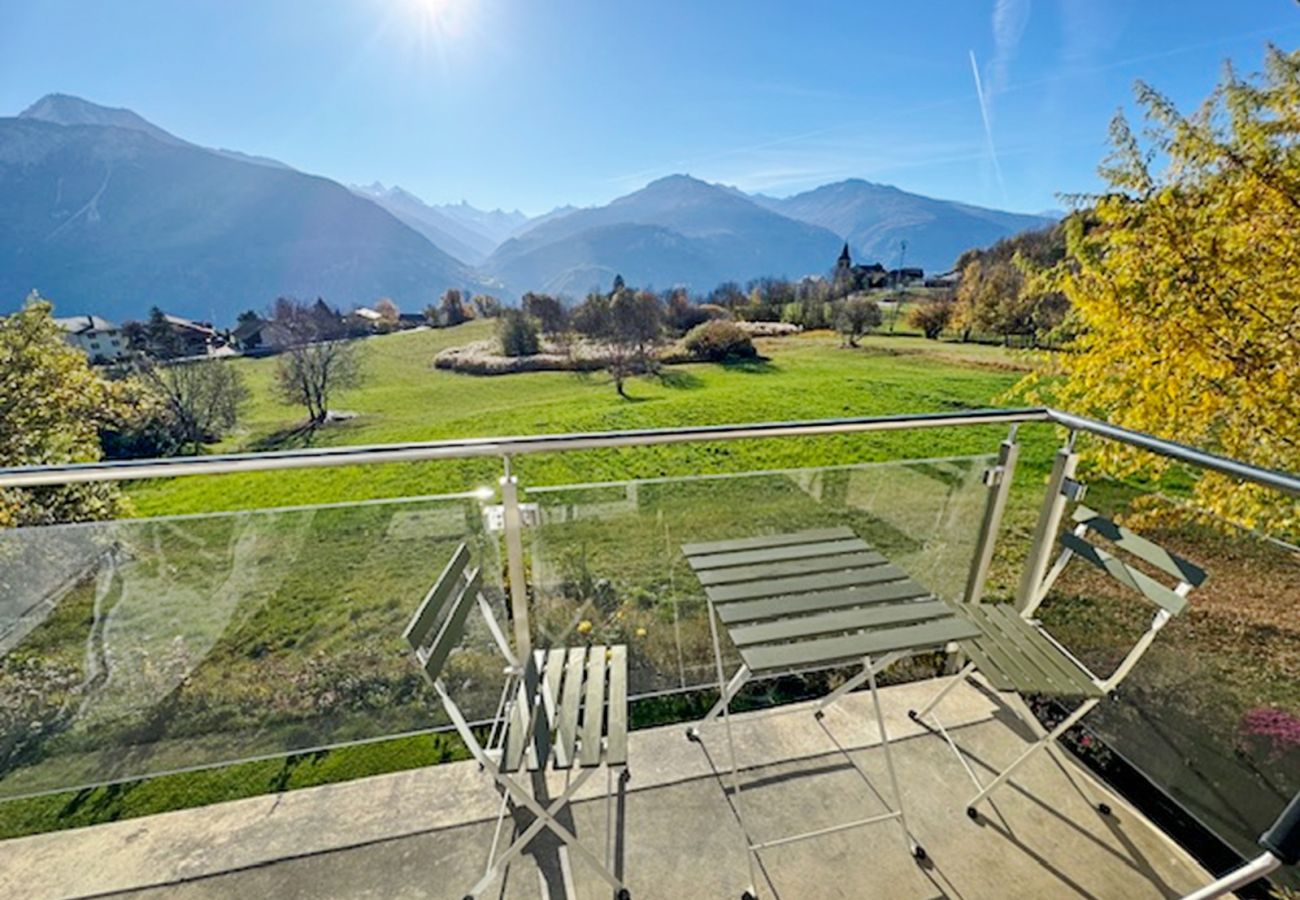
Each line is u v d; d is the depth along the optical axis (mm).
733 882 1432
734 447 11000
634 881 1430
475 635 1813
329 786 1668
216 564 1610
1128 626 1769
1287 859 1045
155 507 12906
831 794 1661
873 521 2074
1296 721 1406
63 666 1578
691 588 1994
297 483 13281
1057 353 4484
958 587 2246
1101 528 1709
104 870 1438
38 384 10742
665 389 28969
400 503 1672
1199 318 3348
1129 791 1782
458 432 24016
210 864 1455
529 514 1784
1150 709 1723
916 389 23703
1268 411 3205
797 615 1413
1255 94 3203
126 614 1592
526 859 1479
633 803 1631
